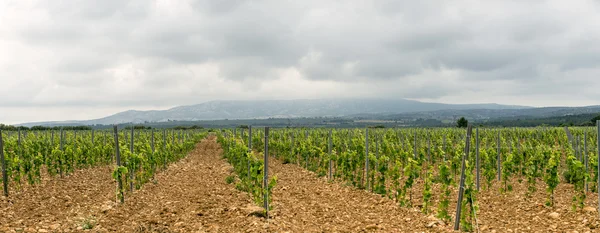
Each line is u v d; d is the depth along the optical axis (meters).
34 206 10.23
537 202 10.90
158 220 8.78
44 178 15.65
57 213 9.46
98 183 14.37
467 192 8.15
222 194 12.09
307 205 10.73
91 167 19.52
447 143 21.45
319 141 24.08
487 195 12.19
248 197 11.57
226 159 25.61
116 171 10.83
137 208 10.16
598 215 8.92
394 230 8.10
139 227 8.07
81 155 17.83
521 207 10.38
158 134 33.69
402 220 9.09
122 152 14.70
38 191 12.57
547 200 10.37
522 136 29.09
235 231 8.00
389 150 17.66
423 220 9.02
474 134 28.72
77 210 9.69
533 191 11.84
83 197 11.51
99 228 7.99
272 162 23.42
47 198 11.27
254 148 30.42
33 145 19.09
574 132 27.33
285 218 9.14
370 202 11.30
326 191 13.12
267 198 9.24
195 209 9.79
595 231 7.79
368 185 13.34
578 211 9.53
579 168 11.34
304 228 8.30
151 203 10.79
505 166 12.33
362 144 14.07
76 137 26.19
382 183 12.07
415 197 12.03
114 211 9.55
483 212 9.98
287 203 10.96
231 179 15.00
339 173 15.20
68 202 10.74
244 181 13.19
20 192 12.41
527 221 8.93
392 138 25.86
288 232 7.83
